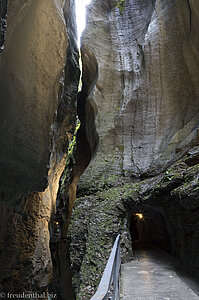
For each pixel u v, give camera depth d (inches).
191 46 459.5
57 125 610.9
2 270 443.8
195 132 374.3
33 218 537.3
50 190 666.2
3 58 245.8
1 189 337.7
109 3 662.5
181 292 199.5
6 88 262.8
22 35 267.4
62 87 475.5
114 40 615.8
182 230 310.2
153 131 507.2
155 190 350.0
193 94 462.6
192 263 263.3
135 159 498.9
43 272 558.9
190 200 245.1
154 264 343.3
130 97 548.7
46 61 334.6
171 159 401.7
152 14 562.9
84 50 638.5
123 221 406.9
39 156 364.5
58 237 858.8
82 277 332.8
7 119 279.4
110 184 474.3
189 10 454.6
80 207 444.5
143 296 189.6
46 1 296.0
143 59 555.2
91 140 621.3
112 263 108.8
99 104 575.8
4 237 442.9
